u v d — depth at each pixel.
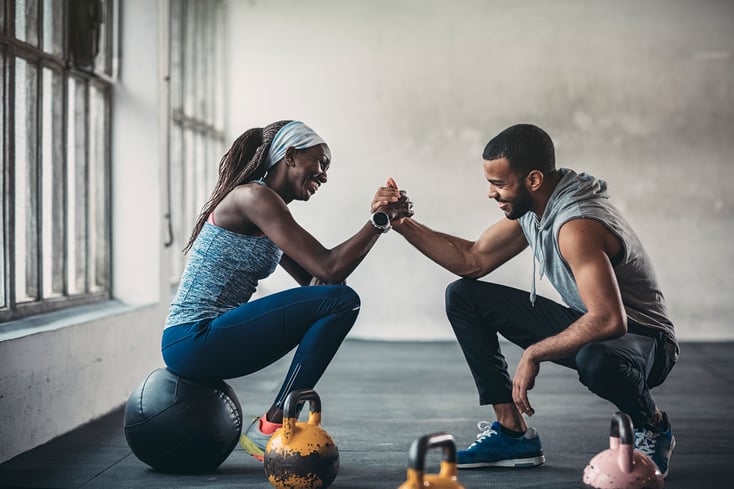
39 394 3.37
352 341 8.26
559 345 2.38
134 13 4.98
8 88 3.54
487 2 8.48
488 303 2.86
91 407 3.97
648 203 8.42
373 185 8.59
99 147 4.85
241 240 2.75
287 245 2.66
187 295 2.74
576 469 2.90
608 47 8.43
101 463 3.02
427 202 8.56
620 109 8.44
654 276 2.72
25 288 3.81
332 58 8.58
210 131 8.02
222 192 2.82
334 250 2.66
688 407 4.47
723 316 8.38
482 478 2.76
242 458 3.10
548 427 3.85
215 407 2.74
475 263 2.91
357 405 4.54
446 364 6.54
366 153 8.59
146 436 2.74
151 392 2.74
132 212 5.00
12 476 2.81
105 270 4.90
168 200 5.26
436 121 8.54
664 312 2.74
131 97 4.99
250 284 2.82
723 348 7.62
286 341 2.67
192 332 2.68
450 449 1.86
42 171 3.93
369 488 2.64
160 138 5.03
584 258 2.42
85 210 4.58
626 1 8.40
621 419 2.11
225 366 2.69
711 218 8.39
